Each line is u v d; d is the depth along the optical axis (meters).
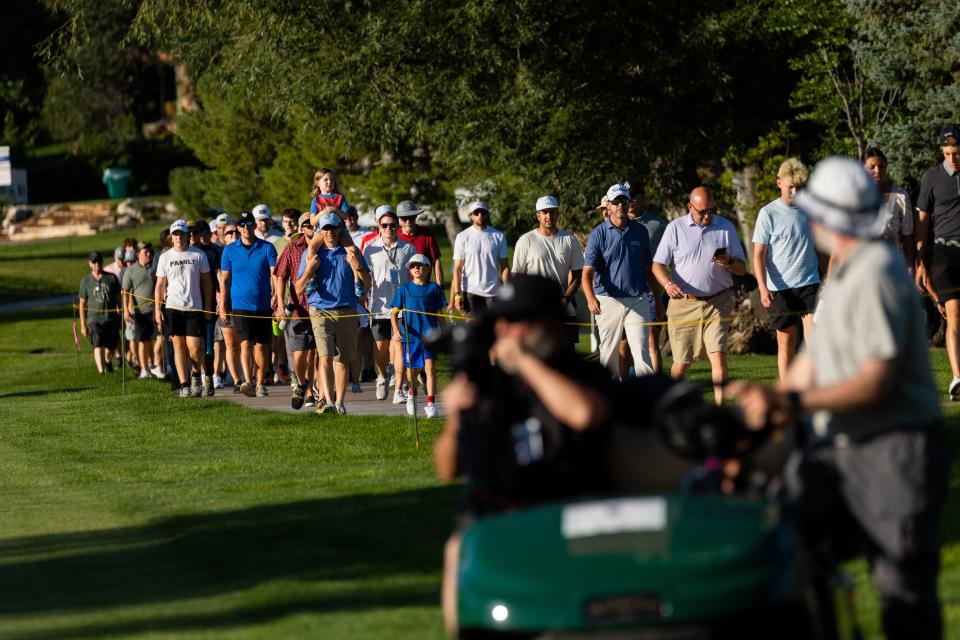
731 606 11.52
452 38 64.75
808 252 34.28
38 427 49.03
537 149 67.81
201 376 53.53
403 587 20.80
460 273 47.44
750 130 79.25
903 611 13.75
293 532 26.39
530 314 13.93
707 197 35.16
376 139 67.38
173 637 18.11
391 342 47.53
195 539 26.30
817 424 14.76
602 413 13.29
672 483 13.84
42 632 18.83
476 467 13.84
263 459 38.25
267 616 19.28
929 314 43.62
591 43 68.12
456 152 68.00
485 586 12.21
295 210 54.81
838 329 13.29
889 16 64.31
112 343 69.25
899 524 13.43
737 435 13.16
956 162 33.88
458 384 14.01
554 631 11.73
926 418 13.44
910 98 66.00
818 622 12.26
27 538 27.88
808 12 71.06
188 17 67.12
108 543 26.77
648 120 69.38
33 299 129.25
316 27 65.62
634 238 38.28
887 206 34.16
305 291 45.53
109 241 178.38
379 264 48.62
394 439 39.91
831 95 75.06
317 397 48.44
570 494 13.77
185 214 173.38
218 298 52.31
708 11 69.75
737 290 62.56
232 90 72.25
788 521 12.55
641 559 11.87
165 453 40.88
